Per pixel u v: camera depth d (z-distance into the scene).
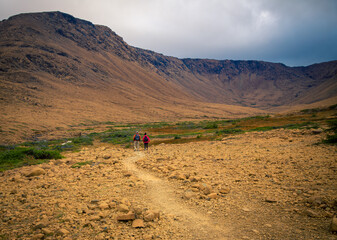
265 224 4.69
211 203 5.97
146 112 139.62
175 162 11.81
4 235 4.19
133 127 73.00
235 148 17.03
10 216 5.08
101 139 37.88
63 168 11.06
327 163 8.64
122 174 9.61
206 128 48.59
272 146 16.09
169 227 4.67
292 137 19.92
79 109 110.06
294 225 4.56
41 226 4.52
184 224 4.84
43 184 7.89
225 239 4.17
